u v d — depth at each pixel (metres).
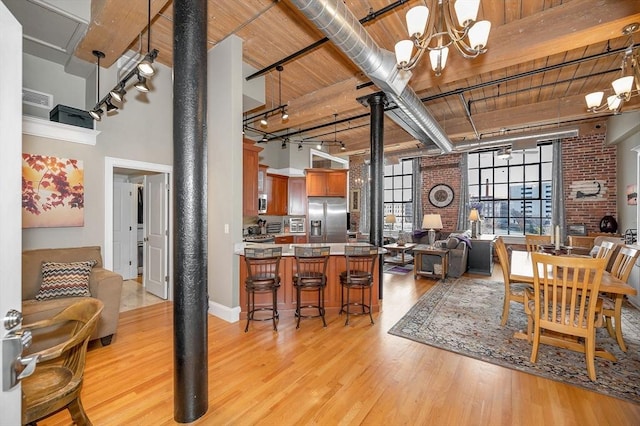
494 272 6.20
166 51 3.79
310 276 3.31
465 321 3.40
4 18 0.84
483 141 6.18
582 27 2.60
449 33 2.04
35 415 1.20
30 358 0.91
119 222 5.52
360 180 9.72
